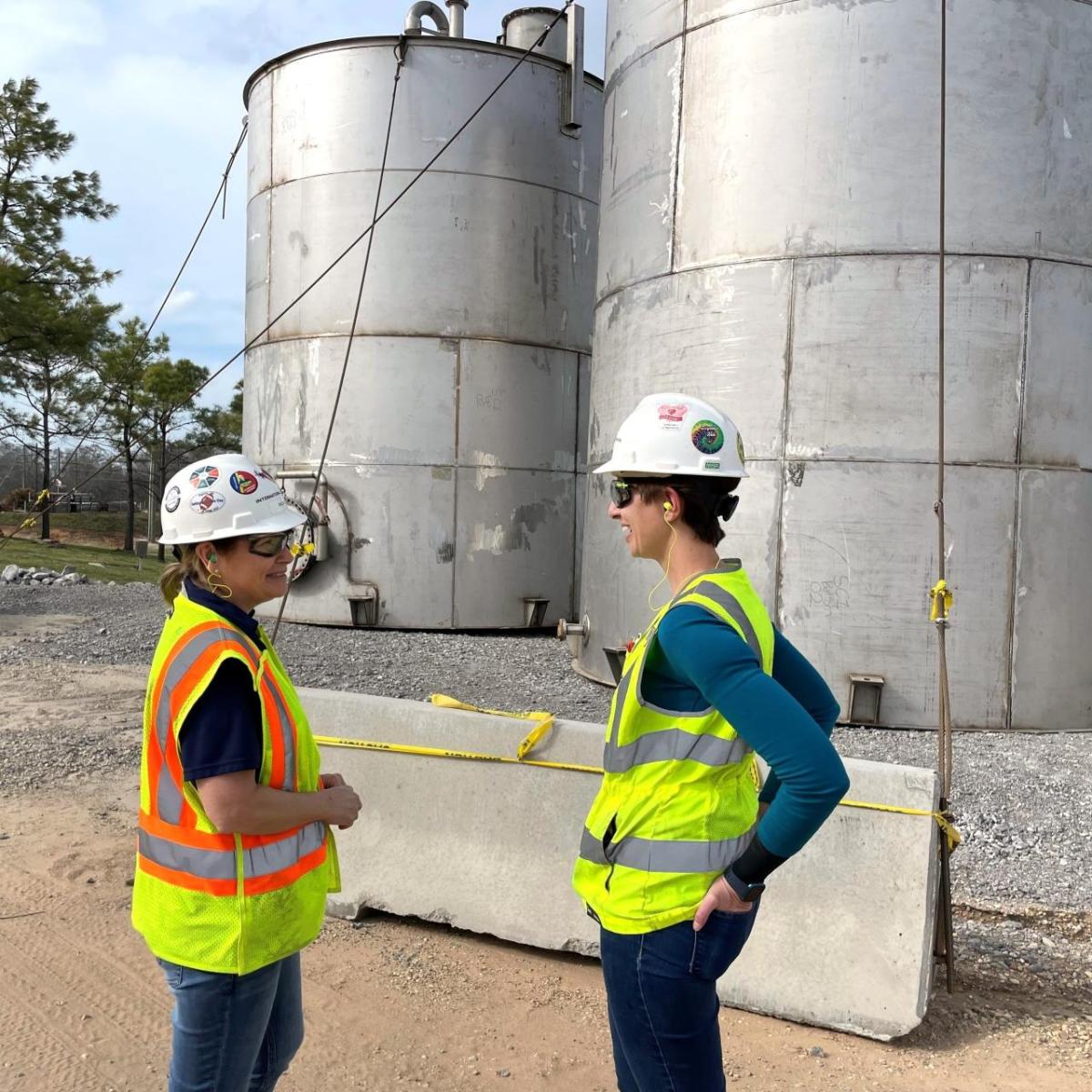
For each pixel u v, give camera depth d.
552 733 3.89
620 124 9.30
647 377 8.76
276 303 13.70
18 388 23.86
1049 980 3.72
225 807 1.87
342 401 13.02
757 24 7.95
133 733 7.20
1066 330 7.76
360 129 12.94
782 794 1.70
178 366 30.33
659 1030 1.89
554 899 3.82
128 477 31.55
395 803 4.12
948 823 3.42
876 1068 3.07
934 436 7.58
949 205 7.57
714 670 1.74
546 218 13.48
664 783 1.90
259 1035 2.05
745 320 8.00
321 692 4.28
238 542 2.05
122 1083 2.95
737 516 8.03
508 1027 3.31
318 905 2.14
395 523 12.92
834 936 3.37
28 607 14.21
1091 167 7.86
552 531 13.68
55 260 21.47
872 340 7.64
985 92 7.57
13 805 5.51
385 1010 3.40
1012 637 7.65
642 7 8.91
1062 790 6.04
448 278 12.93
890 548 7.61
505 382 13.20
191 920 1.94
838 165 7.70
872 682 7.58
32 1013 3.33
